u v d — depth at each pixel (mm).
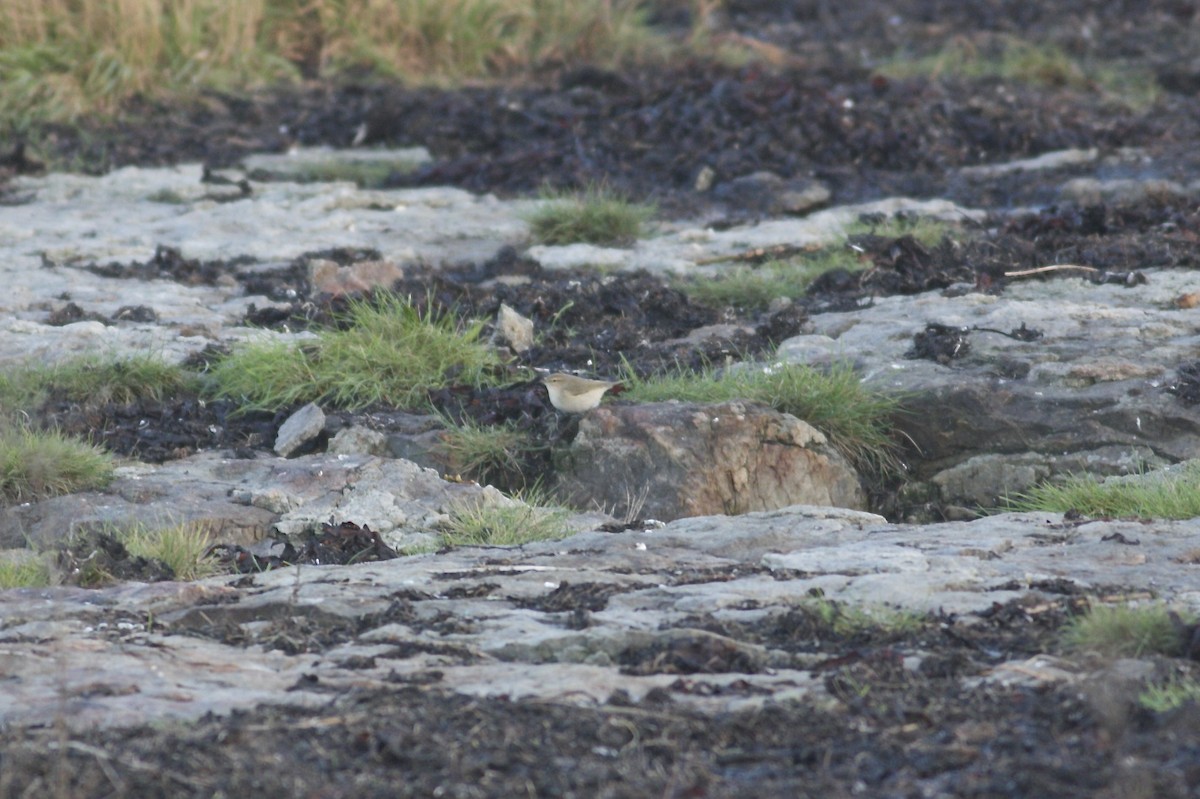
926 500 20375
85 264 29188
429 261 29406
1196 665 10570
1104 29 54531
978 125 38781
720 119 37812
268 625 12094
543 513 17375
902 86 41438
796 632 11656
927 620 11891
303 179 37656
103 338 23672
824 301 25750
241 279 28203
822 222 31578
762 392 20547
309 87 45344
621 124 38906
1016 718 9727
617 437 19266
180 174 37688
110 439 20000
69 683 10547
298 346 22281
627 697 10188
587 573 13586
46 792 8625
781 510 16453
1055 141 38312
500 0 48938
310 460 18969
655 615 12094
